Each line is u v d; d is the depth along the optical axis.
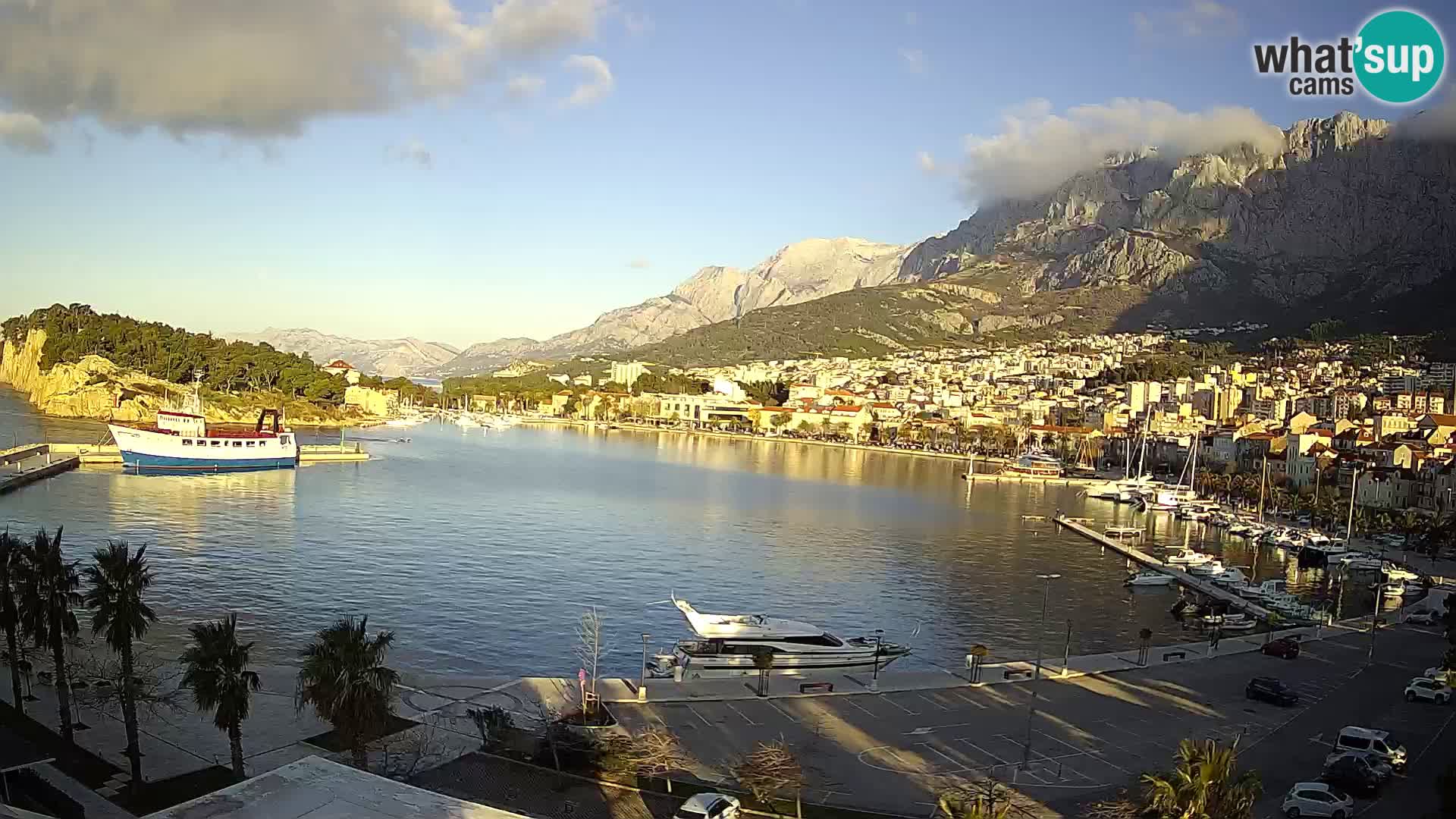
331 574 138.88
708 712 79.50
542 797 60.59
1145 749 73.94
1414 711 85.75
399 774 62.31
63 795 56.75
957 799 57.59
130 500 195.62
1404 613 134.00
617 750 67.38
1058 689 90.06
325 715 57.41
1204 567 170.25
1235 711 84.75
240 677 59.75
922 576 165.38
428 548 164.88
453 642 109.19
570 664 103.31
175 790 59.09
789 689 87.06
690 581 151.12
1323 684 94.44
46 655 84.12
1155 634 128.62
